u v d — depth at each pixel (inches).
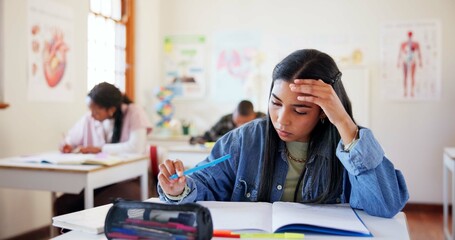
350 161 40.9
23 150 116.9
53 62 127.2
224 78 184.1
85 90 142.6
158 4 189.3
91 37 150.9
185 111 188.1
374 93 170.9
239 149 50.2
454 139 165.8
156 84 189.2
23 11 115.6
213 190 49.9
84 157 93.9
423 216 161.0
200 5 185.9
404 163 169.2
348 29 172.6
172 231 30.3
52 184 82.6
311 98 40.4
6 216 112.7
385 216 41.5
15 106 113.9
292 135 44.2
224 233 34.3
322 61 43.3
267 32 179.8
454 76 165.2
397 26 168.9
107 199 94.3
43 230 125.1
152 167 117.4
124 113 115.1
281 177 48.4
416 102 168.2
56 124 129.2
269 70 179.6
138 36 175.6
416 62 167.6
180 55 188.2
